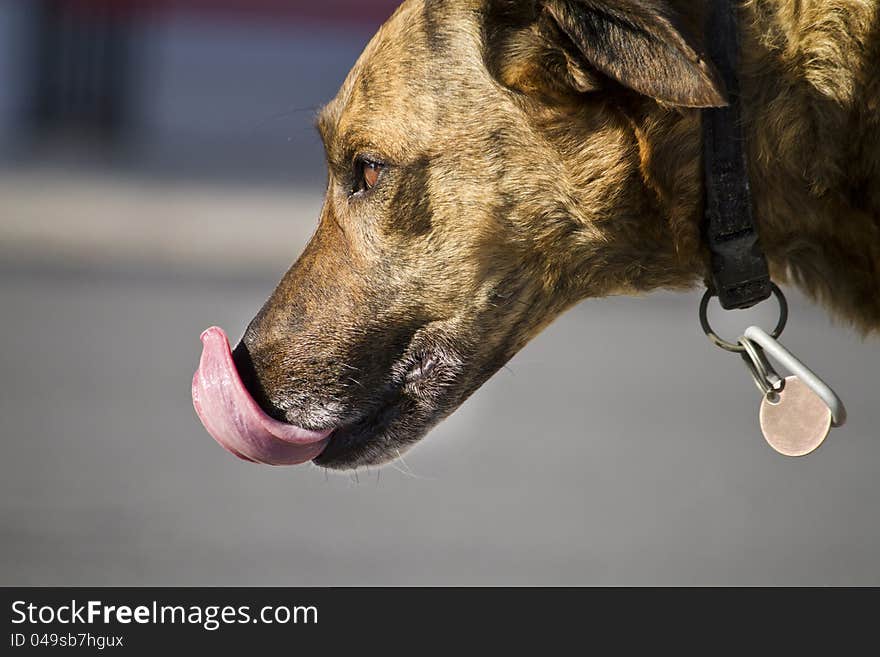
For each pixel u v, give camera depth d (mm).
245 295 15516
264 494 8719
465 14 4566
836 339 13578
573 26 4234
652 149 4395
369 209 4727
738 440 10164
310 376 4867
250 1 40812
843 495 8805
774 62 4332
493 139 4535
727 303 4492
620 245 4562
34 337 13141
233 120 39969
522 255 4613
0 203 21859
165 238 19172
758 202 4426
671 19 4051
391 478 9133
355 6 41562
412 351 4793
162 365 12094
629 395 11641
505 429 10336
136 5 39312
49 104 38875
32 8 38781
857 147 4324
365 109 4680
